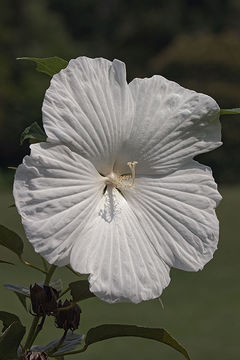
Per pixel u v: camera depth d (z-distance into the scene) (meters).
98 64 0.78
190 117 0.82
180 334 3.38
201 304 3.92
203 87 10.11
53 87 0.76
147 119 0.81
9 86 10.60
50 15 12.62
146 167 0.82
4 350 0.79
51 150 0.75
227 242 5.59
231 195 8.31
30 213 0.73
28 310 0.82
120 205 0.81
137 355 3.01
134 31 11.99
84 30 13.48
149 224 0.81
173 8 12.83
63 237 0.75
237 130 9.40
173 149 0.82
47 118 0.75
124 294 0.76
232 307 3.85
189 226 0.81
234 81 10.09
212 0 13.19
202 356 3.05
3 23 11.60
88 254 0.76
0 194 8.71
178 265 0.80
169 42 12.07
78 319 0.82
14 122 10.39
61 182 0.75
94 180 0.79
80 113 0.77
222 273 4.69
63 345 0.85
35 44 11.88
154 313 3.76
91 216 0.78
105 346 3.10
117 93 0.79
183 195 0.81
